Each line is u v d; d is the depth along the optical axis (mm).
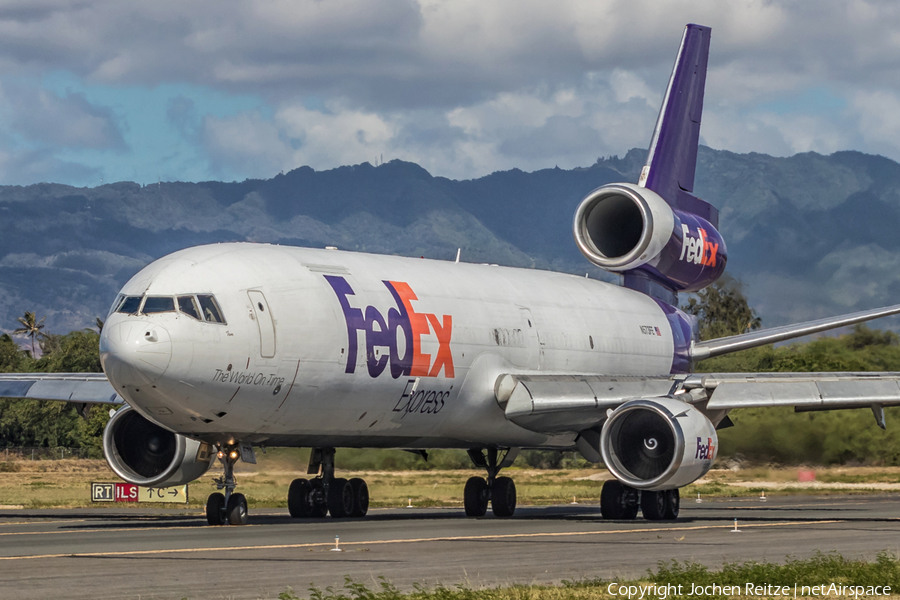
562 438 102875
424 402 90188
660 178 125938
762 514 102938
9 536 71062
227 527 78250
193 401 73938
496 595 42250
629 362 114938
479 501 103000
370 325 84438
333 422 84125
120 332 71688
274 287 79188
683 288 130375
